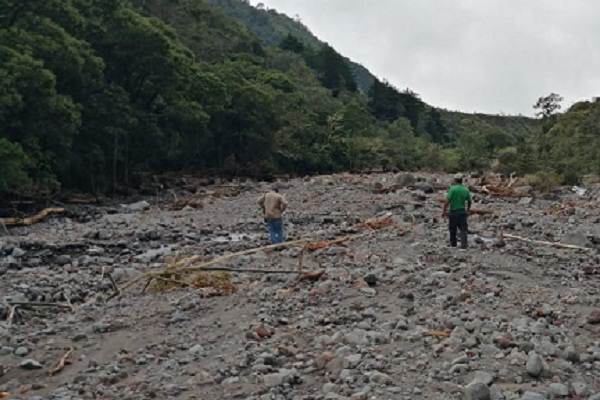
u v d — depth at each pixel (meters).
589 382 7.64
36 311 12.62
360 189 34.16
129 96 44.84
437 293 11.56
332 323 9.95
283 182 43.31
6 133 33.81
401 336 9.07
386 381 7.54
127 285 13.28
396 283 12.20
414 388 7.39
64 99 34.84
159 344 9.78
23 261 18.31
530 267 14.56
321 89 95.88
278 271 13.52
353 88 134.50
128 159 46.88
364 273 13.02
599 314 10.07
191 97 51.03
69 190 40.88
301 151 66.75
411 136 93.19
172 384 8.10
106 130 40.56
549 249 17.28
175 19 96.12
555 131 78.25
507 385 7.43
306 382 7.83
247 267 14.73
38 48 35.53
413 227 20.16
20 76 31.95
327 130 72.62
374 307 10.73
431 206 26.61
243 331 9.88
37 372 9.05
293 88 76.75
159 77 46.97
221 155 61.66
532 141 88.06
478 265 14.22
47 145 36.59
